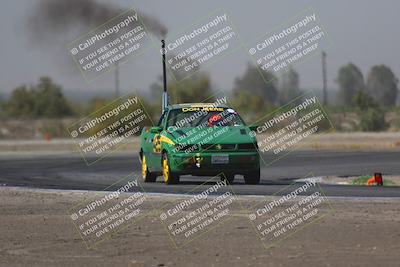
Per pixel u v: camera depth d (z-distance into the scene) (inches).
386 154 3331.7
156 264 1002.7
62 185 2017.7
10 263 1020.5
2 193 1755.7
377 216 1305.4
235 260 1011.3
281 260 1004.6
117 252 1084.5
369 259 997.2
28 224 1310.3
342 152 3567.9
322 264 975.6
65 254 1075.9
